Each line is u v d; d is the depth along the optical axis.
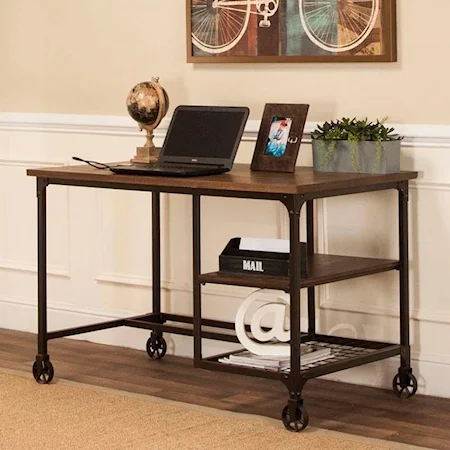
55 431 4.26
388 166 4.59
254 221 5.27
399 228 4.69
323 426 4.36
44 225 4.99
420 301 4.80
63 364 5.42
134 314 5.75
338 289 5.04
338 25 4.87
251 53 5.15
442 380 4.78
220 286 5.43
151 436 4.20
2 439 4.16
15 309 6.23
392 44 4.73
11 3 6.03
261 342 4.71
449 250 4.71
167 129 5.45
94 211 5.84
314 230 5.07
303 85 5.05
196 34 5.32
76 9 5.79
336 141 4.66
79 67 5.81
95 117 5.75
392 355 4.68
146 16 5.55
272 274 4.32
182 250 5.55
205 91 5.38
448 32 4.62
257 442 4.12
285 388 4.95
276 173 4.69
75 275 5.96
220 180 4.39
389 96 4.80
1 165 6.18
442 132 4.64
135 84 5.62
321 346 4.71
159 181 4.51
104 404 4.66
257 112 5.21
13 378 5.11
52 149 5.96
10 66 6.07
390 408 4.62
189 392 4.89
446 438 4.20
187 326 5.61
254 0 5.11
